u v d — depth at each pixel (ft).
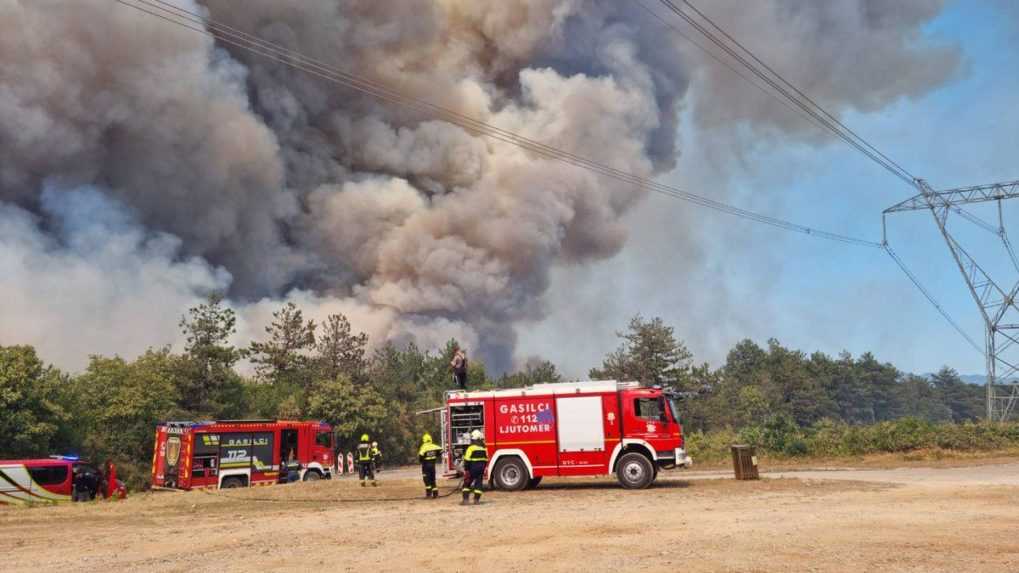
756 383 388.16
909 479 66.69
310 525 43.52
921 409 517.96
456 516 45.70
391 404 213.46
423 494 65.82
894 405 489.67
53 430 107.96
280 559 31.09
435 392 278.46
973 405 560.20
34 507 59.62
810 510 42.93
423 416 236.02
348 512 51.24
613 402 62.95
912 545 29.76
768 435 108.78
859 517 38.91
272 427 92.89
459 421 65.72
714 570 25.55
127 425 131.95
